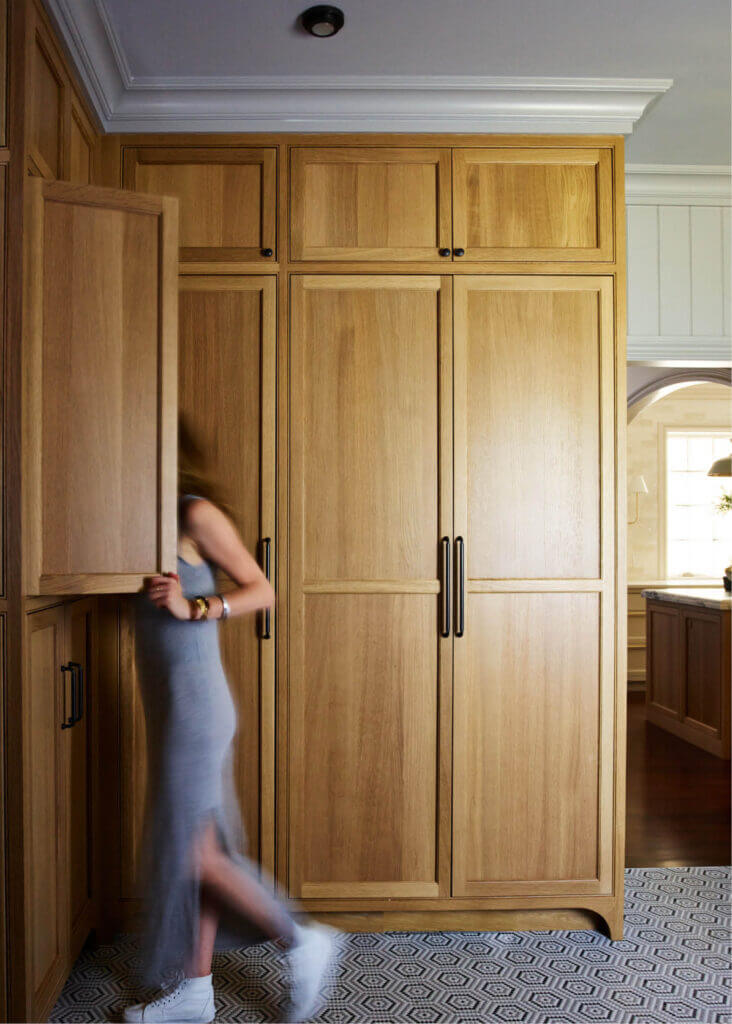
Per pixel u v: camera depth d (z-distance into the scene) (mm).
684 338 3377
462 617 2613
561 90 2619
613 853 2656
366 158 2658
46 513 1912
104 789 2584
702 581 7512
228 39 2398
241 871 2215
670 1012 2227
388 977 2393
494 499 2646
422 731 2631
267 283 2625
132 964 2439
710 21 2342
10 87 1877
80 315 1954
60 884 2146
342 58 2500
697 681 5121
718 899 2934
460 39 2416
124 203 1989
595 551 2664
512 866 2643
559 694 2656
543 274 2664
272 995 2289
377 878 2623
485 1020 2180
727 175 3338
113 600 2586
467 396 2648
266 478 2604
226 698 2184
